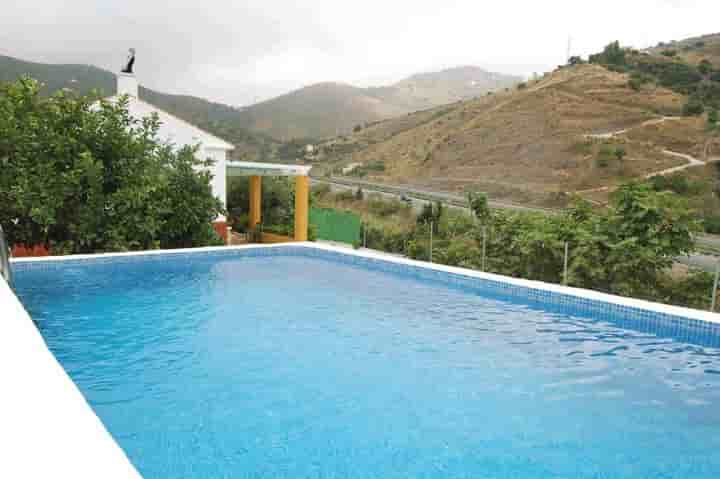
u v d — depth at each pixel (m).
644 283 10.62
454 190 59.56
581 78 82.94
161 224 13.72
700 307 10.08
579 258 10.88
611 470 4.23
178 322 8.22
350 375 6.15
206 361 6.52
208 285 10.82
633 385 6.00
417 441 4.63
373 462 4.26
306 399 5.45
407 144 90.81
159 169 14.02
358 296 10.19
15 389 3.89
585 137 66.00
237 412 5.12
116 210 13.12
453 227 18.34
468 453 4.44
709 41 104.69
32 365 4.34
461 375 6.21
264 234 21.88
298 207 19.56
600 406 5.42
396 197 45.44
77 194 12.56
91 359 6.50
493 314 9.02
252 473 4.06
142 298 9.61
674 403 5.53
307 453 4.38
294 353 6.89
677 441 4.72
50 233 13.05
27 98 13.20
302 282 11.38
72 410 3.58
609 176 55.69
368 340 7.51
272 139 141.12
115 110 13.67
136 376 5.99
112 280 10.90
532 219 13.05
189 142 18.53
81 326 7.86
